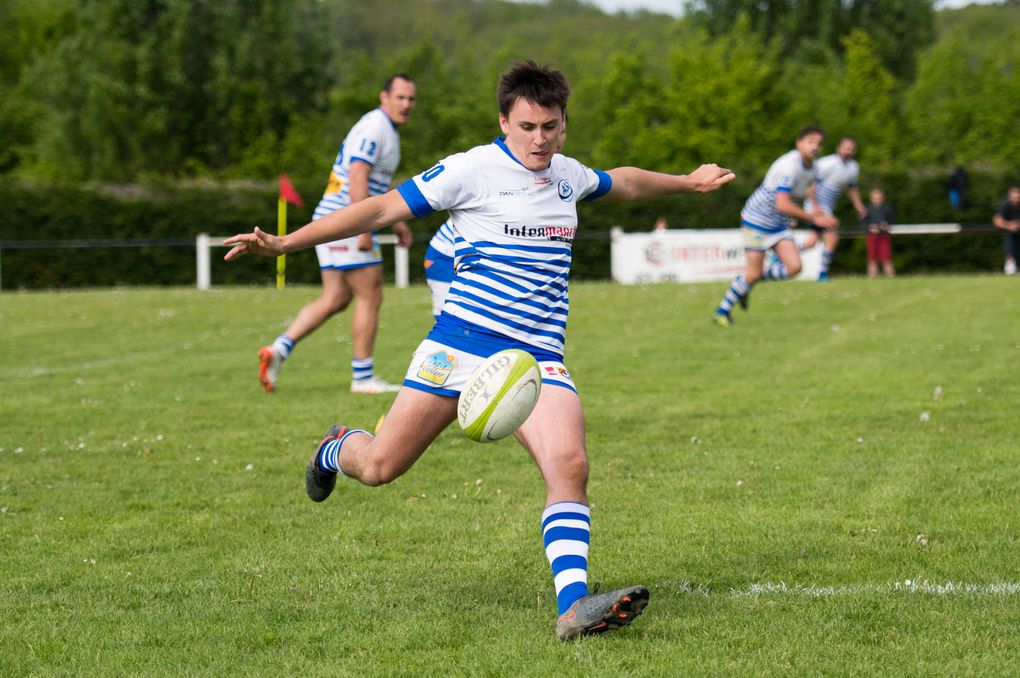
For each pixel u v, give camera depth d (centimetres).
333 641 1452
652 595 1606
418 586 1678
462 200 1528
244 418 3066
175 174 15025
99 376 3912
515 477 2352
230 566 1791
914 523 1945
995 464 2366
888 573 1686
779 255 5028
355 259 3378
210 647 1440
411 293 7912
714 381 3547
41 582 1719
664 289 7769
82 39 15200
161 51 15025
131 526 2030
